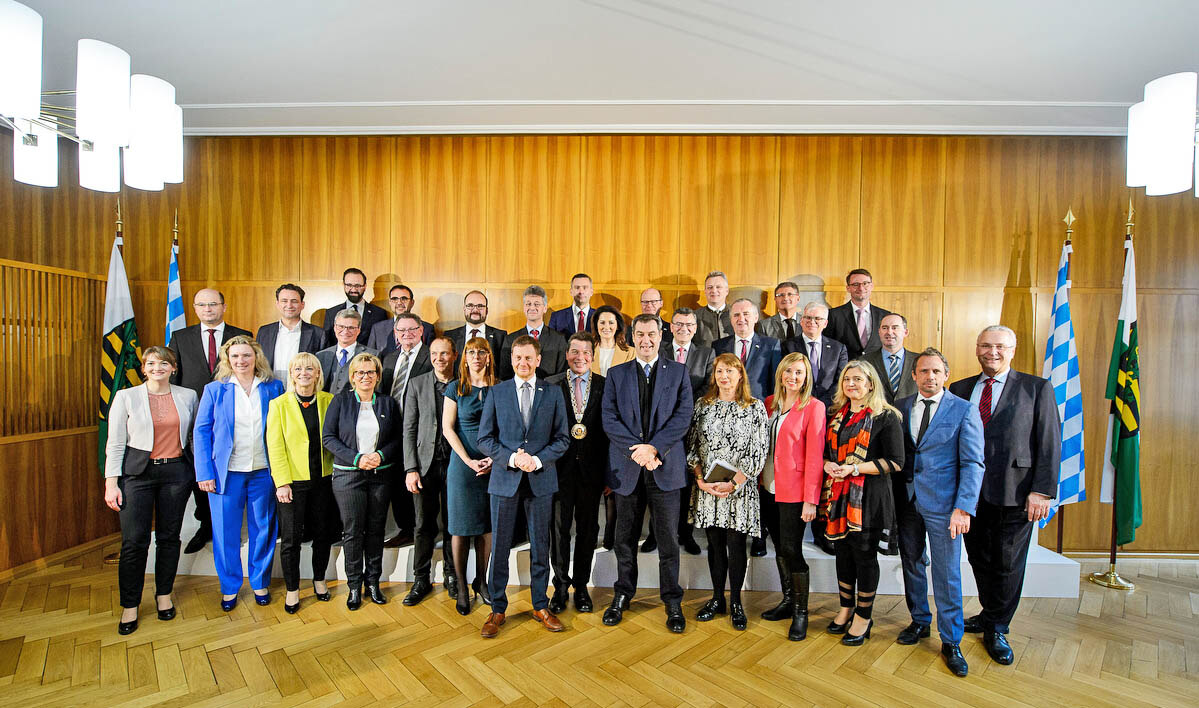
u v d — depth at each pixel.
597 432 3.12
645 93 3.82
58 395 4.06
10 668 2.57
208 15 2.88
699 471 2.99
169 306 4.26
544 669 2.56
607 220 4.50
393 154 4.56
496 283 4.53
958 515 2.57
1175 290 4.31
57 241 4.36
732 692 2.41
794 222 4.43
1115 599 3.46
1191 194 4.32
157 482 2.95
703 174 4.46
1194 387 4.29
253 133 4.53
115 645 2.76
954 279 4.38
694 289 4.46
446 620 3.02
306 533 3.60
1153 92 2.29
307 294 4.57
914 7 2.79
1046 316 4.34
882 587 3.46
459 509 3.00
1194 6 2.71
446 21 2.95
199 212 4.59
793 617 2.88
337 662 2.62
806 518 2.82
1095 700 2.40
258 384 3.16
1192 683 2.53
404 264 4.55
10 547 3.70
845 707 2.32
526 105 4.02
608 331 3.37
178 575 3.62
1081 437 3.84
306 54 3.30
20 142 2.34
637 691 2.41
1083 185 4.36
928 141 4.39
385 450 3.14
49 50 3.20
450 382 3.16
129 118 2.18
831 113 4.10
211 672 2.54
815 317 3.61
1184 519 4.25
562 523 3.09
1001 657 2.66
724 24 2.97
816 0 2.74
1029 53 3.21
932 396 2.72
